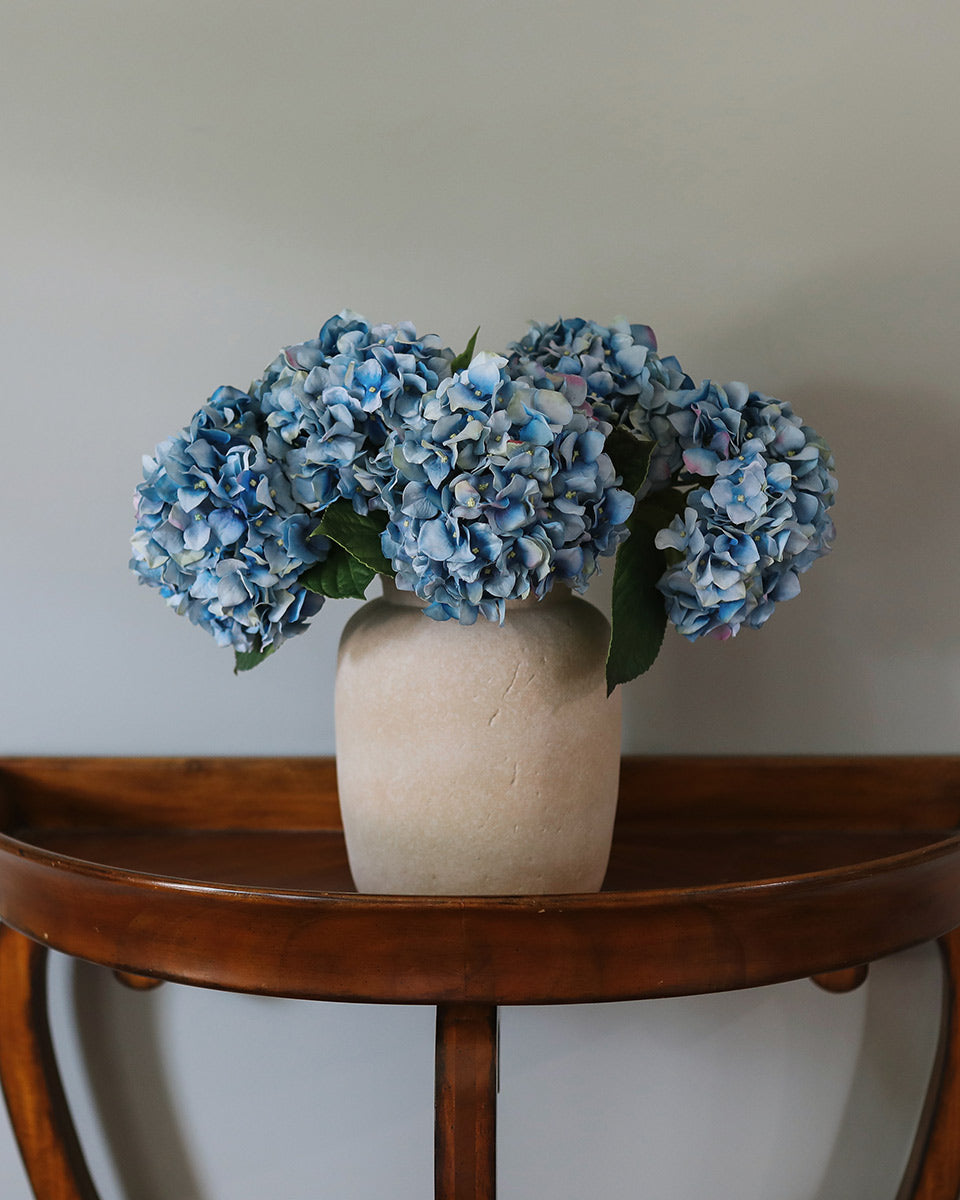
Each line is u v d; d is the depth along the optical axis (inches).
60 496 75.6
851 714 76.2
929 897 63.2
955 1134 72.5
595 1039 77.7
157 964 61.3
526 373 60.9
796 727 76.2
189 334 75.2
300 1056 77.7
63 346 75.2
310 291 75.1
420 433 59.0
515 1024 77.6
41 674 76.2
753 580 61.7
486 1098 60.6
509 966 59.6
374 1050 77.5
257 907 59.8
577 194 74.9
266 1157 78.1
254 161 74.8
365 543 60.8
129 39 74.5
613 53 74.5
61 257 74.9
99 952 62.1
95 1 74.4
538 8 74.4
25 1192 77.4
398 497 59.8
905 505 75.6
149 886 60.6
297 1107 77.8
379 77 74.6
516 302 75.2
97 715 76.4
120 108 74.6
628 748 76.4
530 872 63.1
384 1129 77.8
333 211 74.9
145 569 63.2
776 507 61.4
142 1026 77.7
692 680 76.1
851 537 75.7
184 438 61.3
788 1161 78.1
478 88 74.6
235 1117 78.0
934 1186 72.7
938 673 76.2
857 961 61.8
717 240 75.0
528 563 58.9
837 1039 77.7
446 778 62.4
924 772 74.9
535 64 74.6
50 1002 77.5
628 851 72.3
